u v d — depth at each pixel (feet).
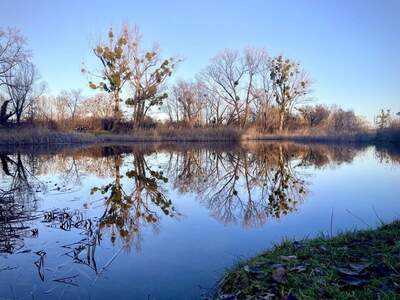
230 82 125.18
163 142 106.01
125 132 112.16
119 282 11.87
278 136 120.06
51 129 100.22
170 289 11.25
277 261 11.41
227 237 16.63
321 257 11.16
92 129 120.06
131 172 42.68
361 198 25.36
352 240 12.52
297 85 132.67
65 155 63.46
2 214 21.26
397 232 12.44
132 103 110.01
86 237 16.89
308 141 119.44
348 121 151.23
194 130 109.70
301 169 44.37
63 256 14.35
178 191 30.40
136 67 107.65
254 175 39.86
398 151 77.15
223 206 23.98
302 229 17.69
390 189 29.09
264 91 129.70
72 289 11.41
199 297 10.67
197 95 128.47
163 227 18.67
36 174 40.63
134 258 14.05
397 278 9.12
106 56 100.83
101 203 25.11
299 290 9.11
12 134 80.79
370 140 111.65
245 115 127.24
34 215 21.17
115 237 16.90
